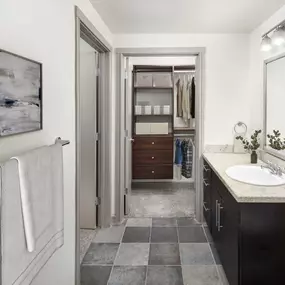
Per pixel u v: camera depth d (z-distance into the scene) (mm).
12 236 1031
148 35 3535
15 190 1050
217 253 2771
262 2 2559
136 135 5250
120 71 3564
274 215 1834
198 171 3625
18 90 1270
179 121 5496
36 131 1485
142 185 5336
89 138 3375
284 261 1853
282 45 2664
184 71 5305
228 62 3549
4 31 1176
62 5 1863
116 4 2596
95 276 2457
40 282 1545
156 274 2484
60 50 1829
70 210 2061
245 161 3037
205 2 2557
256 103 3348
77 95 2141
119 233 3326
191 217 3809
